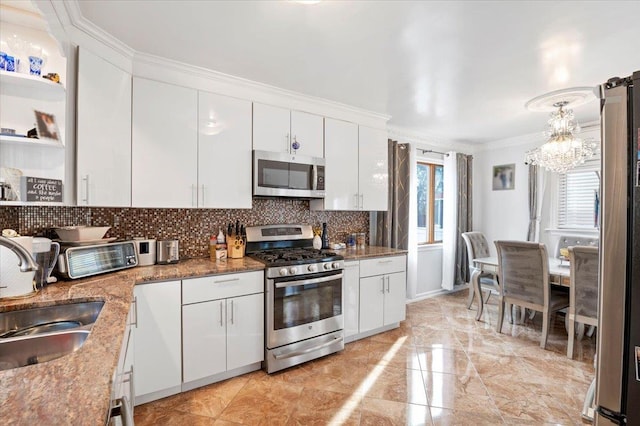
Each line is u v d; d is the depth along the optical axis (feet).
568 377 8.03
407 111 11.43
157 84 7.47
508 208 15.84
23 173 5.35
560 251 11.62
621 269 3.14
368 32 6.31
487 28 6.16
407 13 5.67
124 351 4.80
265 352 8.21
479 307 12.26
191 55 7.30
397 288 11.29
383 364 8.70
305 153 9.99
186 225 8.92
